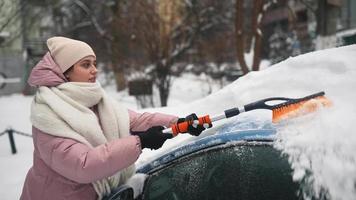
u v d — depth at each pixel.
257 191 1.47
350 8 21.66
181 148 1.84
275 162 1.43
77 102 1.68
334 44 8.34
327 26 8.38
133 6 9.92
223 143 1.68
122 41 10.23
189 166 1.76
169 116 2.04
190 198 1.69
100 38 13.20
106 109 1.81
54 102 1.62
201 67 11.94
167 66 9.73
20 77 18.36
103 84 15.30
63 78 1.75
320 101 1.60
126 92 13.16
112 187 1.80
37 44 18.28
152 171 1.90
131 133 2.05
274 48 17.83
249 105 1.75
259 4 7.98
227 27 13.32
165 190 1.80
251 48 9.23
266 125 1.66
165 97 9.78
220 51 12.01
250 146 1.57
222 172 1.62
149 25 9.72
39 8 14.56
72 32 16.77
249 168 1.53
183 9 11.71
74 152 1.53
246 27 13.06
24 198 1.76
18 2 10.34
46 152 1.59
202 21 12.02
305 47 13.38
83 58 1.75
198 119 1.75
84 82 1.76
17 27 12.49
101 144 1.66
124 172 1.87
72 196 1.66
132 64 10.05
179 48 10.79
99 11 15.33
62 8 17.61
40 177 1.67
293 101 1.64
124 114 1.89
